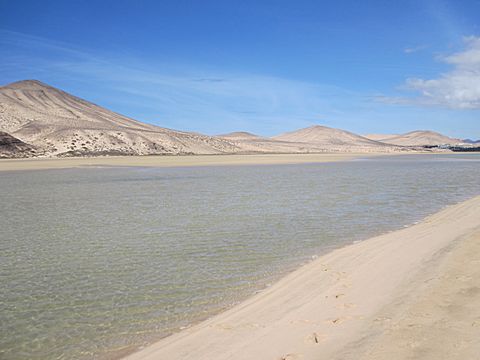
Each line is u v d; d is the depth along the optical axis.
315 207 19.61
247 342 6.11
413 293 7.31
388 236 12.98
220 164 67.56
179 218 17.17
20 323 7.42
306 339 5.96
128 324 7.28
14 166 61.19
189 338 6.49
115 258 11.40
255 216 17.39
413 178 36.25
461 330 5.60
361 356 5.21
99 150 119.25
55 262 11.11
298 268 10.20
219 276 9.73
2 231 15.06
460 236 11.80
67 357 6.24
